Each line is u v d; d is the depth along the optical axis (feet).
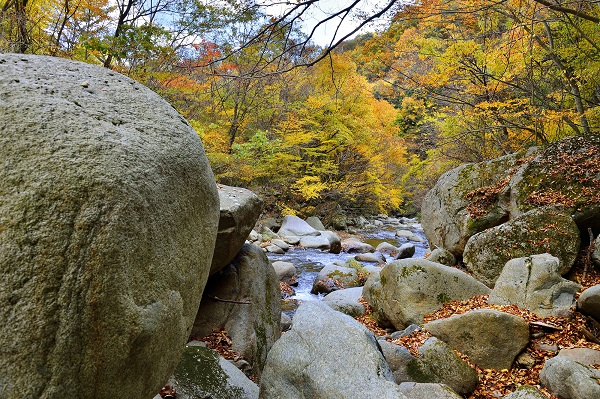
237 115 46.37
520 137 39.50
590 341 15.60
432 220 33.86
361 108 57.00
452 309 19.39
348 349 9.52
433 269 20.67
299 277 34.78
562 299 17.62
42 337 4.35
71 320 4.50
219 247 14.99
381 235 65.16
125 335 4.84
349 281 31.22
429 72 36.50
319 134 57.36
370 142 63.72
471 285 20.54
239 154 42.73
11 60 5.80
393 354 15.34
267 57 20.51
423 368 14.88
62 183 4.60
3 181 4.49
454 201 31.76
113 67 24.50
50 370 4.40
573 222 22.76
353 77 42.98
